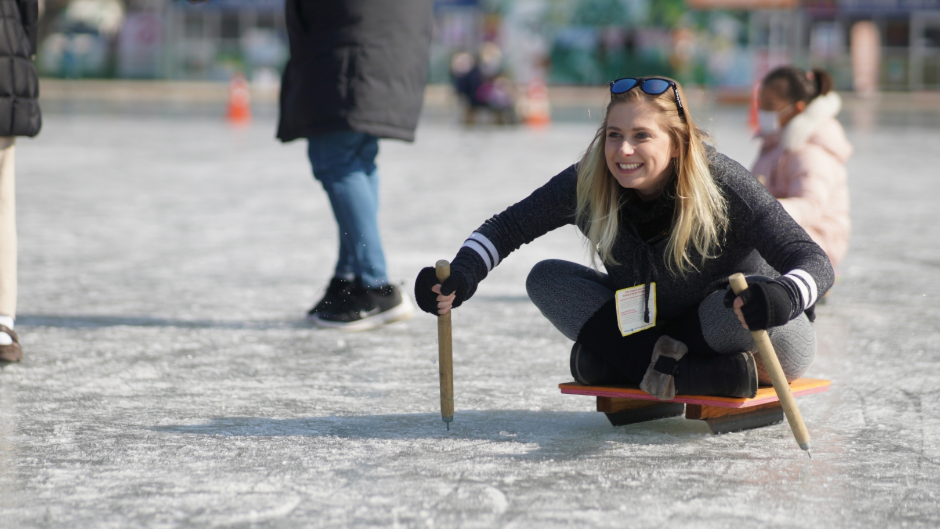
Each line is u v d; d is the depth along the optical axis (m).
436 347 6.89
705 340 4.64
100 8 61.53
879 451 4.57
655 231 4.65
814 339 4.75
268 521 3.72
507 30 56.34
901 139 28.03
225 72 58.59
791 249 4.33
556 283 4.86
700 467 4.33
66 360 6.38
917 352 6.70
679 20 54.38
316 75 7.32
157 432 4.88
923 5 53.75
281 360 6.50
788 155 7.88
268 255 10.76
